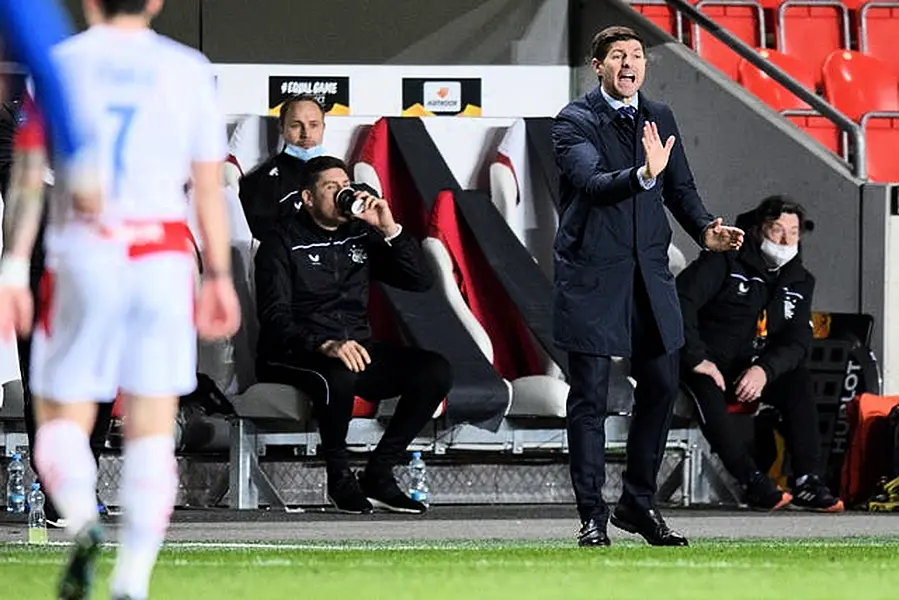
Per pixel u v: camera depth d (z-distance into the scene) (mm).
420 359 39750
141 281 17641
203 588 22188
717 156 45281
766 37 57188
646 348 30156
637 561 26500
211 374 41500
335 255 40344
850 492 42406
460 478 43094
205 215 18062
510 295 42656
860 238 44688
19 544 30703
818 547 29625
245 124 44031
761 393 42156
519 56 47750
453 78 47531
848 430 42719
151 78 17734
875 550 28953
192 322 17969
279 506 40719
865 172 45250
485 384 40594
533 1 47656
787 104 54094
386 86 47312
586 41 47656
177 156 17844
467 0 47531
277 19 46906
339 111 47094
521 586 22797
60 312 17797
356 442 40594
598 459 29984
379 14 47281
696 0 55812
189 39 46656
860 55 55750
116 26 17938
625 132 30234
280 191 42219
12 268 17688
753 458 43094
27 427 34000
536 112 47812
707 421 41188
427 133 45094
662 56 45719
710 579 23938
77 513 17281
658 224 30016
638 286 29891
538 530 34344
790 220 41812
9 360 39875
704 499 42781
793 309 42219
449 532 33562
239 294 42125
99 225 17578
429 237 43281
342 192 39938
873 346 44531
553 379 41625
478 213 43688
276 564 25406
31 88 16172
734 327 41969
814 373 43312
